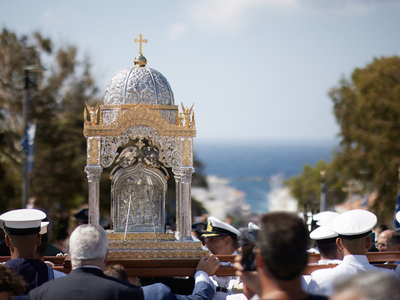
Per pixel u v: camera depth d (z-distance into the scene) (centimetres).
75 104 8244
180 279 1102
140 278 1088
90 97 8369
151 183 1132
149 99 1123
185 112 1086
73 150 7025
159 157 1101
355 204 8150
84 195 6975
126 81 1127
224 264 1006
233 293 986
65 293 714
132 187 1128
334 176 8469
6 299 729
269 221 588
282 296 564
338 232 927
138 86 1120
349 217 936
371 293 430
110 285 725
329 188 8462
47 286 732
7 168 6512
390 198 7288
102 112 1136
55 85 8194
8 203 6072
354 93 8062
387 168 7350
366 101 7662
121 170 1123
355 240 920
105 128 1052
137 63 1184
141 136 1071
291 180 12512
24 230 879
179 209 1170
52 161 6838
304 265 575
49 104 8081
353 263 920
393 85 7650
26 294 845
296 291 571
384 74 7700
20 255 884
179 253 1004
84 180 6975
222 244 1195
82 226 780
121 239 1092
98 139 1054
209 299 890
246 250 686
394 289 430
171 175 5153
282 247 563
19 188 6256
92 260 753
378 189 7506
